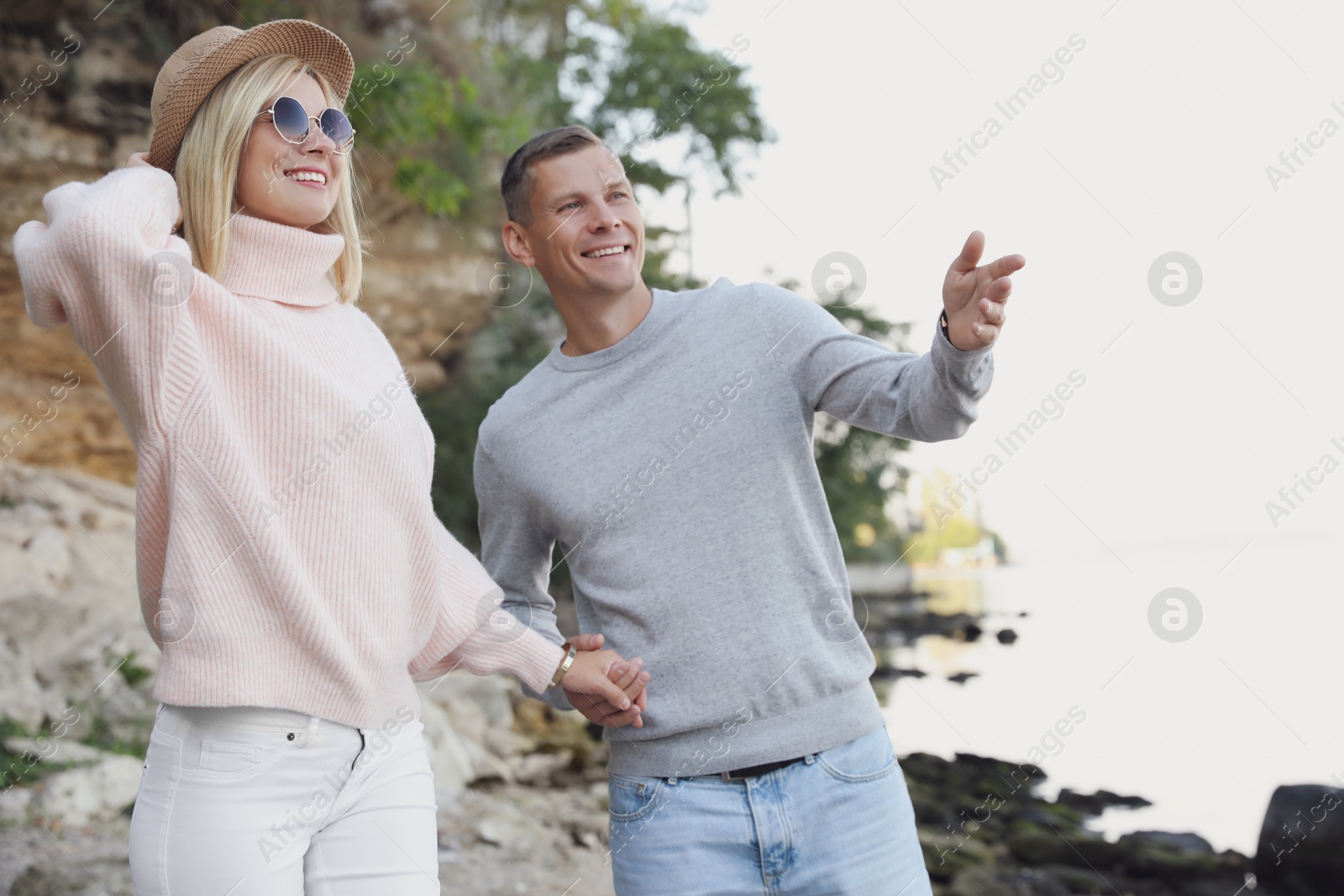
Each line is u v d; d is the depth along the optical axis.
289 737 1.75
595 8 12.32
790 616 2.11
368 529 1.85
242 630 1.73
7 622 5.37
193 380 1.71
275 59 1.90
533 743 6.37
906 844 2.12
